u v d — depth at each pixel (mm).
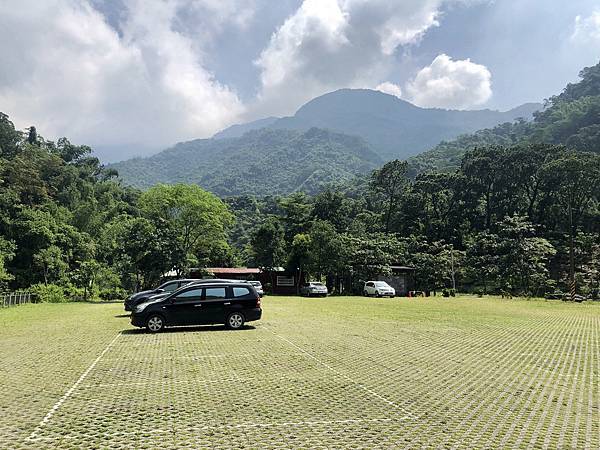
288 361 10477
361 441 5738
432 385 8461
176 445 5625
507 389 8203
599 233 57875
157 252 38625
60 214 61281
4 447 5590
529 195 66062
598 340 14070
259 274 50312
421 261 51906
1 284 37438
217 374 9234
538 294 45344
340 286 51438
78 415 6762
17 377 9062
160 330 15086
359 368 9812
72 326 17312
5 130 87438
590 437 5863
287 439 5805
